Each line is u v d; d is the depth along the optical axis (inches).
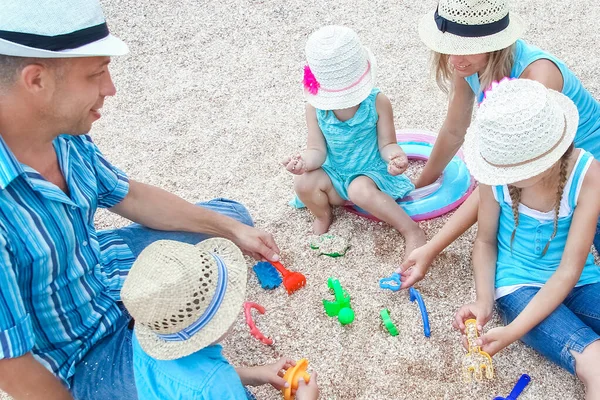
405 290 85.2
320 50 84.6
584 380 68.3
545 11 129.4
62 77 55.7
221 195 103.5
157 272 59.8
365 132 89.6
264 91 123.4
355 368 77.2
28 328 57.7
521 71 78.8
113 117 123.3
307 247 93.5
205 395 60.3
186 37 141.6
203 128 117.2
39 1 52.1
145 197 82.4
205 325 61.0
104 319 71.1
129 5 154.6
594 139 83.3
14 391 59.2
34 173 61.1
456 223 80.9
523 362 75.2
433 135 104.8
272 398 75.8
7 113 57.2
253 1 149.3
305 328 82.6
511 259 77.2
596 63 115.1
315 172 92.6
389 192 93.3
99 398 66.6
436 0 138.6
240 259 68.6
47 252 61.7
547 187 70.2
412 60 123.3
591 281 74.5
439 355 77.1
